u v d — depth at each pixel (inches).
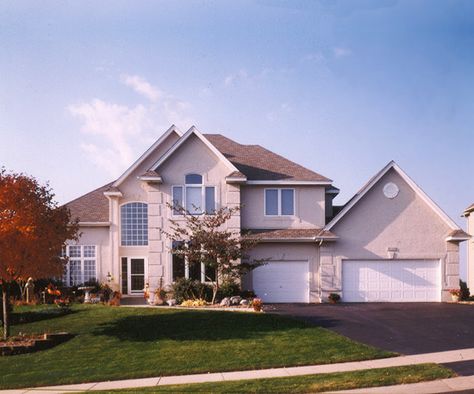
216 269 981.8
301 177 1130.7
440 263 1080.2
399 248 1078.4
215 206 1080.2
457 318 818.2
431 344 629.9
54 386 510.3
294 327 730.8
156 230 1069.1
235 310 884.6
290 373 516.7
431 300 1074.7
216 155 1087.6
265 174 1134.4
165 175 1079.6
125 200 1178.6
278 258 1088.8
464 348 606.5
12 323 815.7
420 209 1085.8
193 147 1087.6
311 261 1092.5
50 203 737.6
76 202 1248.8
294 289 1085.8
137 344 660.1
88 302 1063.6
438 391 437.1
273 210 1128.8
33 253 689.0
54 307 941.8
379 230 1080.8
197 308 909.2
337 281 1069.8
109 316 833.5
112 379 525.7
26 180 710.5
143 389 469.1
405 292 1075.9
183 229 1045.8
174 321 775.1
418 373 490.6
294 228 1122.7
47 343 676.1
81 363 587.8
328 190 1215.6
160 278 1061.8
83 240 1190.9
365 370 512.4
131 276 1178.6
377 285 1076.5
